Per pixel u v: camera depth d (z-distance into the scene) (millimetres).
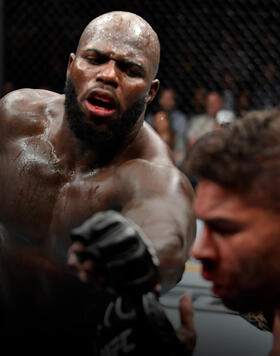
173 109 4828
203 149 767
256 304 779
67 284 1821
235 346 2453
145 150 1760
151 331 895
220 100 4750
